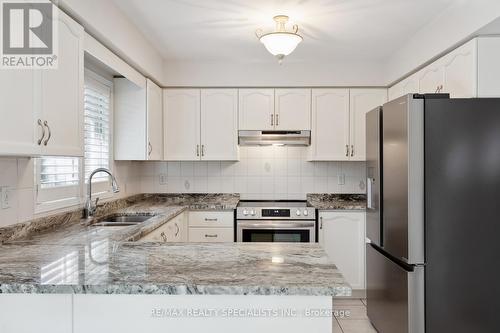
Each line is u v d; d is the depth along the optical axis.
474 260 2.05
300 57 3.60
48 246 1.72
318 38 3.06
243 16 2.61
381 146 2.59
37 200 2.08
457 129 2.05
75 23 1.86
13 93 1.39
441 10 2.49
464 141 2.05
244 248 1.68
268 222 3.54
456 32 2.35
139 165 4.06
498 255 2.05
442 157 2.06
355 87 3.79
